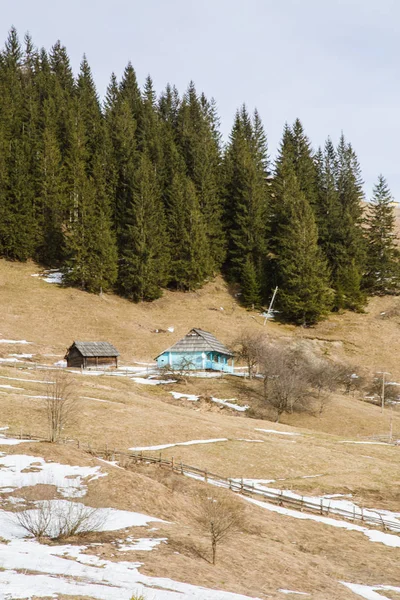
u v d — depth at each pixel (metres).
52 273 131.12
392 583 28.67
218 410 75.81
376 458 58.81
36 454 39.47
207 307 129.25
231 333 115.25
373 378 101.06
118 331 110.44
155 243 132.00
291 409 79.44
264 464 50.97
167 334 112.19
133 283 126.94
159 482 40.25
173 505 34.84
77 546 24.98
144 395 77.00
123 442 51.31
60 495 32.72
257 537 32.78
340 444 63.16
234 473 47.91
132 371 93.38
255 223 142.00
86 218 128.75
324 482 48.66
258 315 129.62
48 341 101.12
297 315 127.44
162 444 52.59
